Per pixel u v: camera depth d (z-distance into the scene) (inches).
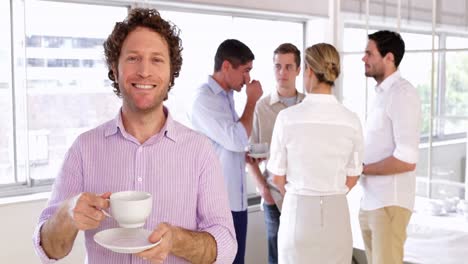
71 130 112.7
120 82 47.7
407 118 93.2
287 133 89.0
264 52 147.6
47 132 109.4
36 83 107.0
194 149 50.7
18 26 103.7
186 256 45.4
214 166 51.4
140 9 48.8
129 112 49.7
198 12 130.6
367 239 103.7
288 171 91.1
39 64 107.0
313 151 87.0
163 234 40.3
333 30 141.6
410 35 124.1
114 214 41.4
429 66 120.1
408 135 93.1
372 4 131.5
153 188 49.1
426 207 117.0
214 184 50.9
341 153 87.0
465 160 112.3
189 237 44.9
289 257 90.9
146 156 49.5
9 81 104.0
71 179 49.9
